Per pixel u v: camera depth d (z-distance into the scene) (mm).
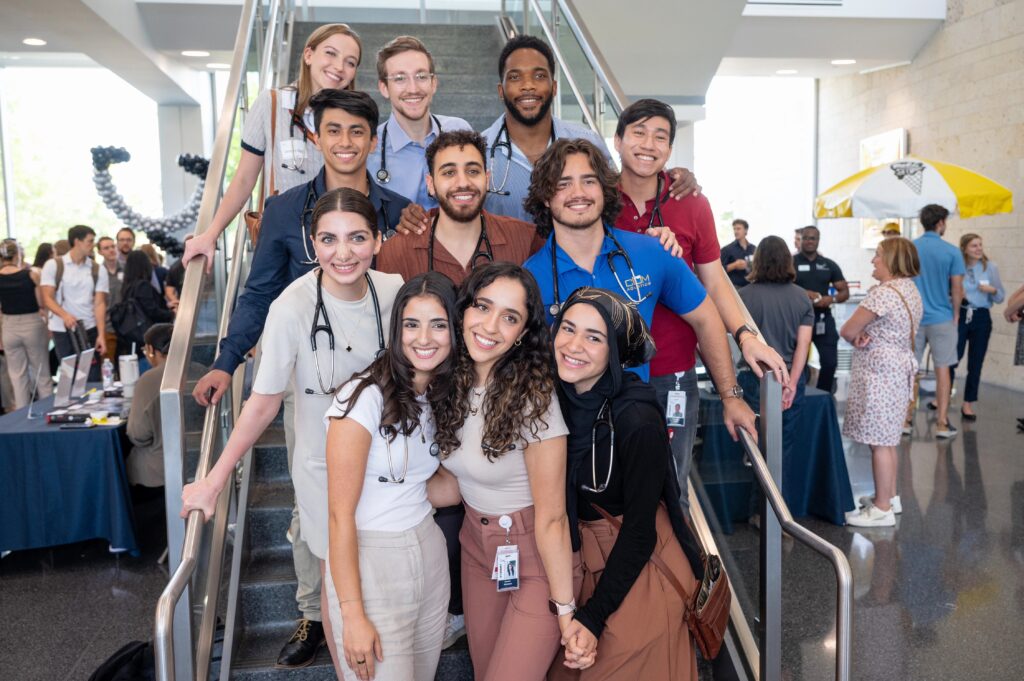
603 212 2346
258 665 2660
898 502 5086
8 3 7516
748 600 2869
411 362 1940
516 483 2018
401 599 1962
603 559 2033
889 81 11703
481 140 2365
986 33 9469
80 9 7703
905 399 4801
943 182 7293
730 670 2871
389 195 2682
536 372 1917
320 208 2035
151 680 2895
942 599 3895
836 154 13430
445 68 6281
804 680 3189
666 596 1991
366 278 2197
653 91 9383
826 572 4238
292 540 2688
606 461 1973
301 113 2973
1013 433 6996
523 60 2910
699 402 3141
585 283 2361
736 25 8430
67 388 5047
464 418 1958
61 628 3768
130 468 4652
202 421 2691
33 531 4445
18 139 11758
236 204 3084
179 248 5359
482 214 2498
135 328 7012
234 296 3531
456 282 2416
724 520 2979
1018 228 8922
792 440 4918
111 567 4500
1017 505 5191
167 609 1905
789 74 12359
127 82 10531
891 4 10133
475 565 2160
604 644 1980
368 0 9367
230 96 3893
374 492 1969
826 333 7781
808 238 8023
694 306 2531
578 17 4566
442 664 2676
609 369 1957
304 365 2168
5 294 7250
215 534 2789
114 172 11914
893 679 3193
